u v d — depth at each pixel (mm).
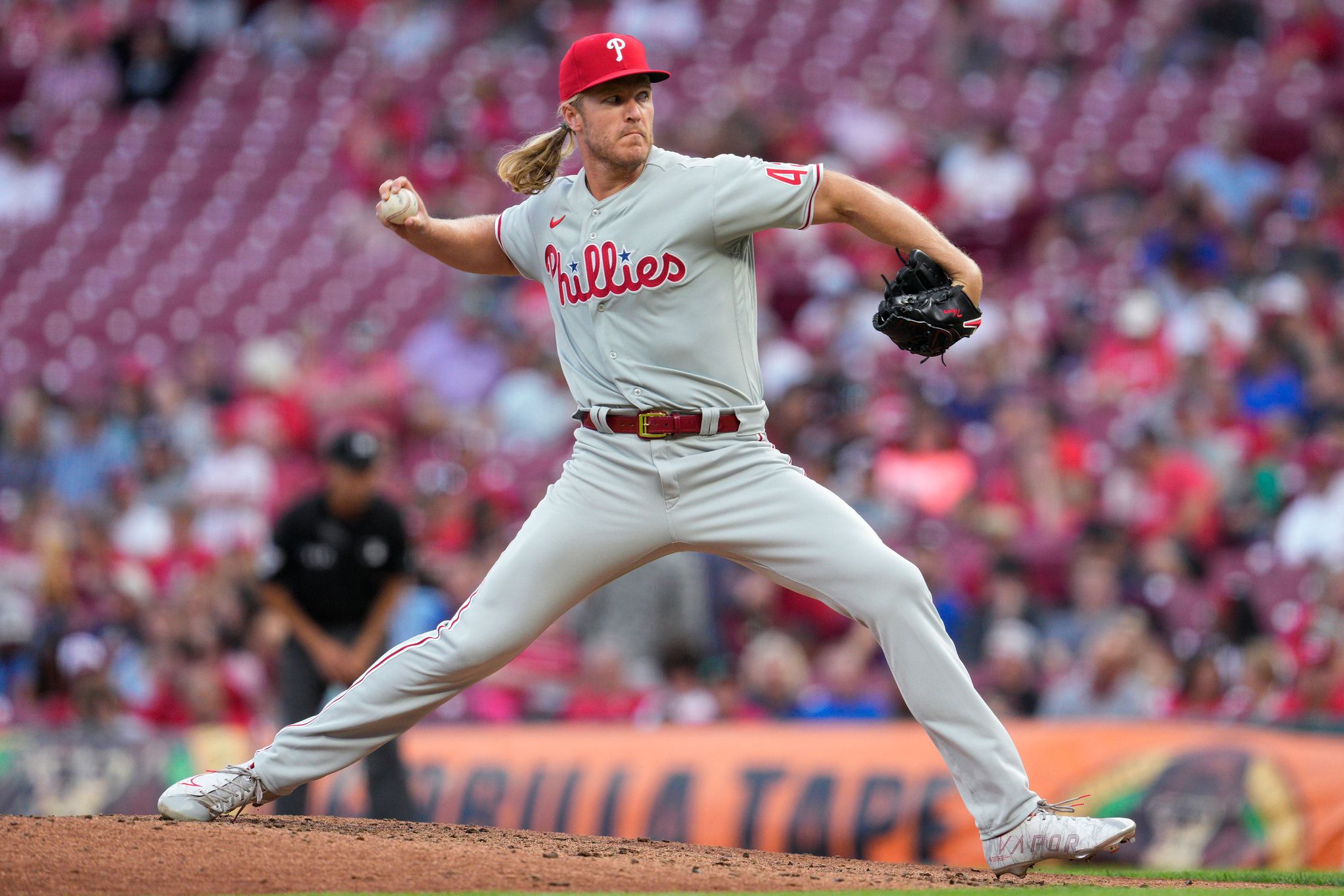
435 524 36031
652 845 14508
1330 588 27891
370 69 59438
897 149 47938
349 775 24422
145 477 41500
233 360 50906
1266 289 38938
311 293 51250
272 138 58188
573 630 30312
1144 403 35656
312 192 55531
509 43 57812
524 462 39906
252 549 33781
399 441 42156
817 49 54000
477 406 43375
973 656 29156
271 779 14102
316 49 60688
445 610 31516
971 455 35469
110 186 58469
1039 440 34438
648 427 13141
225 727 29297
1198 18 49688
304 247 53250
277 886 11445
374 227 52219
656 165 13031
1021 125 48469
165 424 43719
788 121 48906
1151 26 50188
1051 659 27875
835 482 34562
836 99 51594
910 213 13086
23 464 44250
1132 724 22688
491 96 54719
